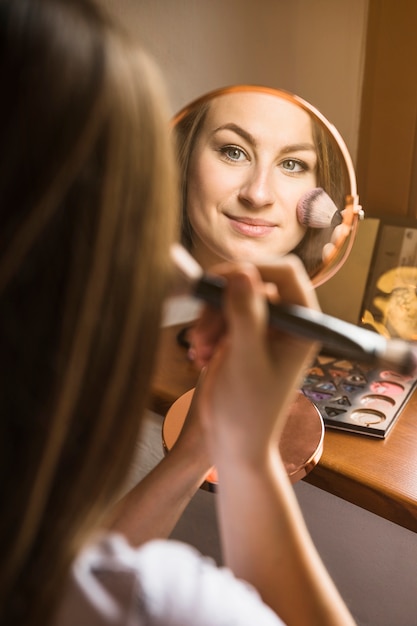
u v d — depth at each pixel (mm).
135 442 343
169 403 919
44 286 291
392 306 1026
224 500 443
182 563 347
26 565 314
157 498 558
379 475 794
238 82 1042
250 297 353
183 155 702
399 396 917
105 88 293
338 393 923
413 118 1019
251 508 435
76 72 290
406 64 993
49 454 295
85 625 318
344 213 719
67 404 295
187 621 325
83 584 324
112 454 334
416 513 761
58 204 284
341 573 1103
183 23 957
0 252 281
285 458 672
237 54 1023
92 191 293
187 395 755
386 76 1014
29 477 296
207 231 718
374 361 372
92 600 320
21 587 314
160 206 322
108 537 355
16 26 289
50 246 289
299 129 695
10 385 293
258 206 710
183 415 728
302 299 416
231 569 451
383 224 1047
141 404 335
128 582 325
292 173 708
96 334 305
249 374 389
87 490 323
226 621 333
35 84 284
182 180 707
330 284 1073
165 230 328
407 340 1009
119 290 308
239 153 702
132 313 312
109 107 294
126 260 308
